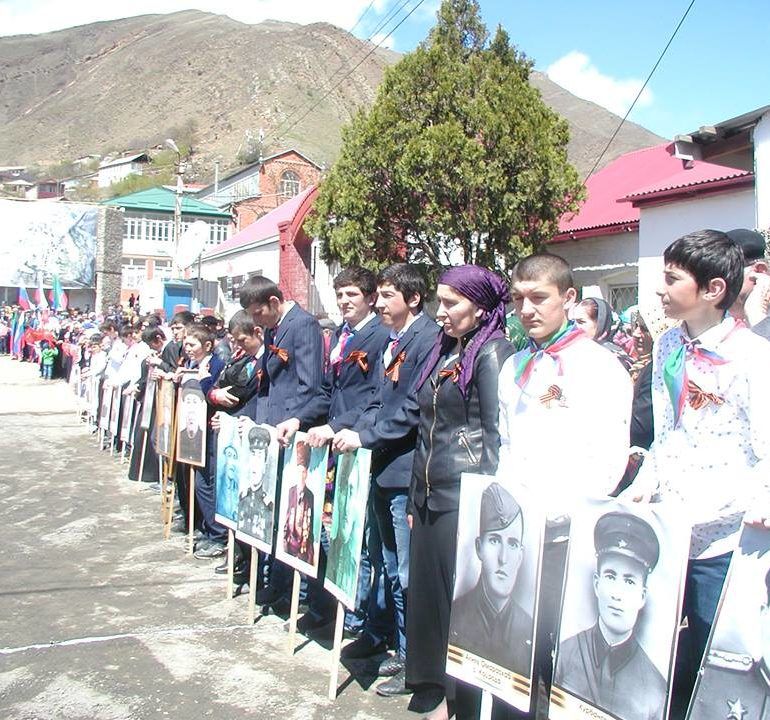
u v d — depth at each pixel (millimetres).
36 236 39938
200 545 6594
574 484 3021
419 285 4348
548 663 3199
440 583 3705
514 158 12578
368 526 4602
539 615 3170
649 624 2672
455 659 3320
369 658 4555
